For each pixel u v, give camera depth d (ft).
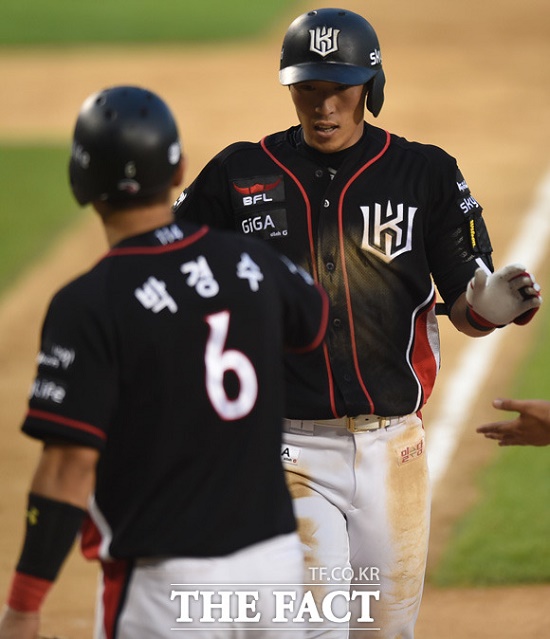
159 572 36.88
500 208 171.22
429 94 240.32
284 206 52.29
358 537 53.01
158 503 36.55
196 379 36.37
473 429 106.32
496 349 123.65
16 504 97.71
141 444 36.32
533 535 85.92
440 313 55.21
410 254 51.83
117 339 35.68
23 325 136.15
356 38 49.93
